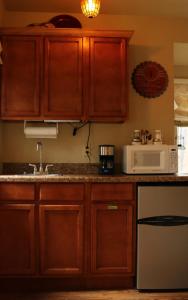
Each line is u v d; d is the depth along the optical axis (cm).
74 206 255
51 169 319
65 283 261
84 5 212
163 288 256
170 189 256
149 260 255
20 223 254
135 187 260
